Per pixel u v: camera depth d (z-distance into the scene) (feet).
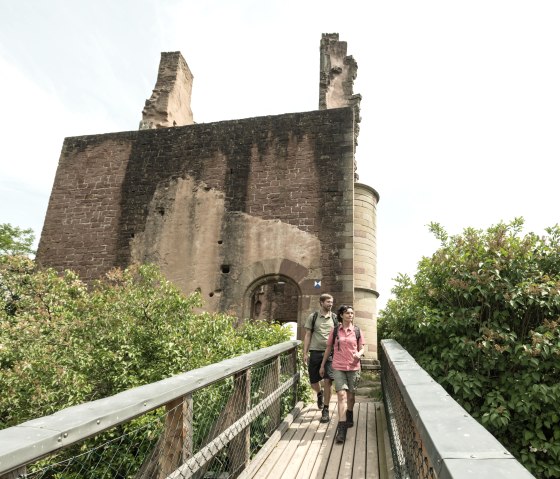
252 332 28.68
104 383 21.83
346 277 35.55
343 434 16.85
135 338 22.39
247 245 38.50
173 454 9.21
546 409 18.03
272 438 16.66
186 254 39.75
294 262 36.96
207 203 40.78
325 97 47.88
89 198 44.19
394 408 14.26
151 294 23.99
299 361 24.30
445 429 5.90
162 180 42.78
